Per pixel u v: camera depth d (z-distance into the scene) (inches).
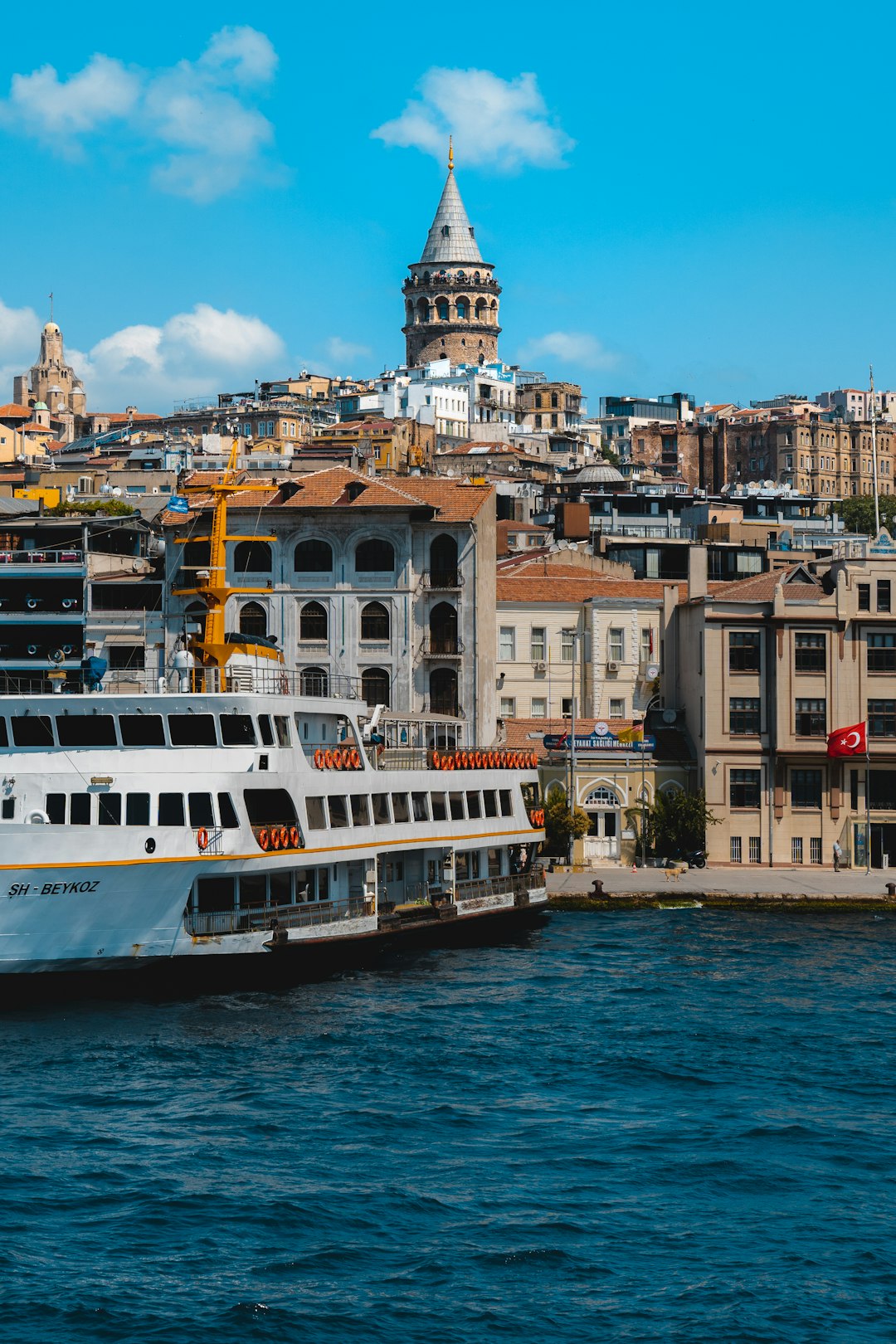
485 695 3850.9
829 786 3828.7
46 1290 1401.3
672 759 3885.3
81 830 2214.6
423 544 3794.3
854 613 3843.5
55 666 2810.0
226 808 2347.4
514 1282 1440.7
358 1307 1385.3
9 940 2183.8
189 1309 1373.0
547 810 3730.3
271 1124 1824.6
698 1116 1895.9
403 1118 1861.5
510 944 2940.5
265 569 3799.2
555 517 5826.8
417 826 2874.0
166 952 2304.4
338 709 2711.6
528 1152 1761.8
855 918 3294.8
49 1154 1711.4
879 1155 1772.9
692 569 4128.9
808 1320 1378.0
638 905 3385.8
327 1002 2384.4
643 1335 1349.7
